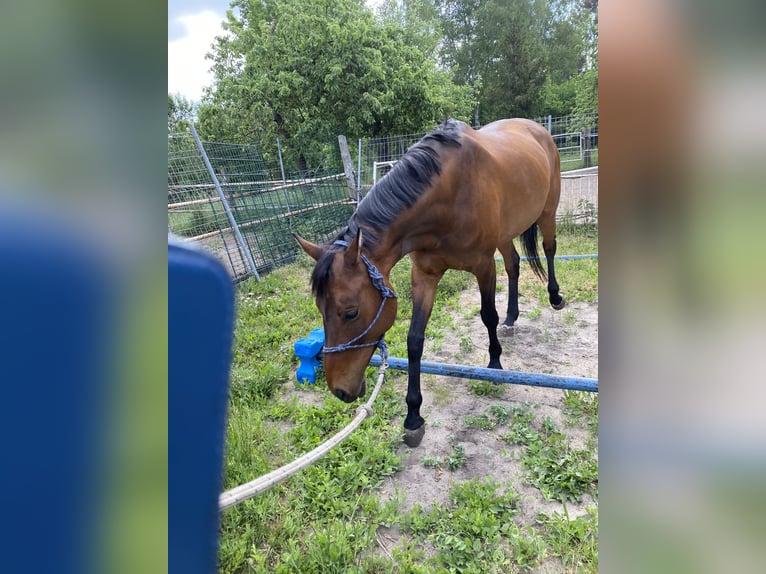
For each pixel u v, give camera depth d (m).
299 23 11.82
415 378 2.37
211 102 14.16
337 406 2.71
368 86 11.95
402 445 2.40
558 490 2.00
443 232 2.34
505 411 2.61
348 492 2.06
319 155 12.88
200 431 0.69
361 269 1.94
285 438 2.46
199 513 0.70
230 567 1.69
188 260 0.66
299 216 7.18
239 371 3.18
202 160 5.94
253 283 5.40
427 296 2.48
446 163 2.27
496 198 2.54
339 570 1.66
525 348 3.45
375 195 2.18
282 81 11.92
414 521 1.86
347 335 1.96
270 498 1.99
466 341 3.47
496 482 2.10
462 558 1.69
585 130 8.49
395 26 12.83
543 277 3.81
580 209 7.22
